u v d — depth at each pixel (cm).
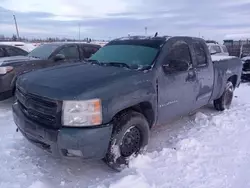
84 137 290
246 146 420
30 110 328
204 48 502
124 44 457
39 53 762
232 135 466
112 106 312
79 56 793
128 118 336
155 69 378
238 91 912
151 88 363
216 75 539
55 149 302
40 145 324
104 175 338
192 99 464
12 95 625
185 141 424
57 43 799
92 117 297
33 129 316
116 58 427
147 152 395
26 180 317
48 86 315
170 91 403
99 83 316
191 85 450
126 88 329
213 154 390
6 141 427
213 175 333
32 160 366
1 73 600
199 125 522
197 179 324
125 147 347
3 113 586
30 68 655
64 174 337
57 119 297
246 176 331
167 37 438
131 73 355
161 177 329
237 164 361
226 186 310
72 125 295
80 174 339
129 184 305
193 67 457
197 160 371
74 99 292
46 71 378
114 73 350
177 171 342
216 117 560
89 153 301
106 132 306
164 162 365
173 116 431
